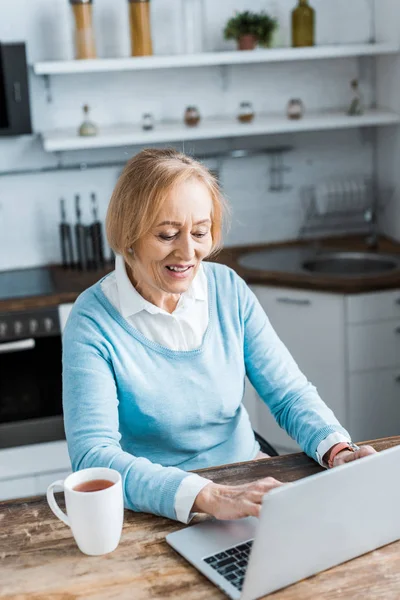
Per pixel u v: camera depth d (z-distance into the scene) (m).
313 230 3.76
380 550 1.24
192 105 3.54
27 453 3.00
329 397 3.13
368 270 3.39
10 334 2.93
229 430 1.74
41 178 3.45
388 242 3.59
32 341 2.95
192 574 1.17
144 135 3.18
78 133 3.23
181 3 3.33
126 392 1.59
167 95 3.51
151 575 1.17
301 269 3.21
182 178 1.46
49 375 3.02
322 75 3.65
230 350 1.72
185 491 1.31
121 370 1.58
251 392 3.19
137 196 1.47
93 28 3.12
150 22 3.17
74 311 1.62
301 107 3.42
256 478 1.45
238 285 1.79
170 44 3.42
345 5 3.56
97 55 3.36
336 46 3.28
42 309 2.95
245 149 3.63
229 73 3.55
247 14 3.27
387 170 3.65
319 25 3.55
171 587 1.14
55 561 1.22
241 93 3.59
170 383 1.63
